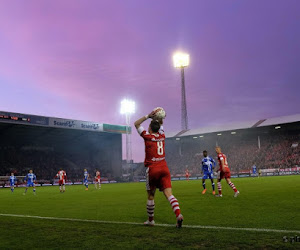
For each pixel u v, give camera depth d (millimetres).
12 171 55969
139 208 9539
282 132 63719
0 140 58562
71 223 6586
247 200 10672
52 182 54000
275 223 5852
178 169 67000
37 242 4820
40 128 53188
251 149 63688
